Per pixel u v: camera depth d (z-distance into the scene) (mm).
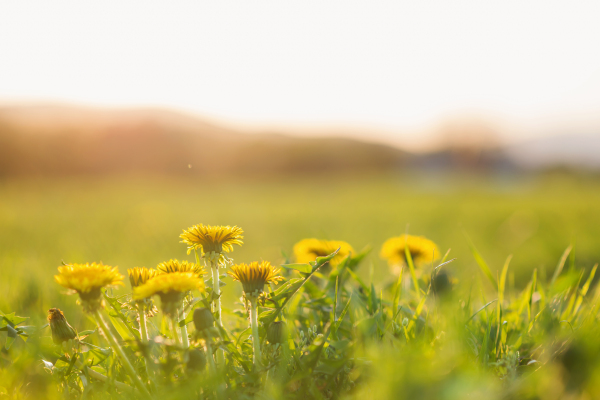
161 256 1569
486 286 1175
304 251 817
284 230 2527
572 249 778
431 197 5961
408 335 665
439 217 3209
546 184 8531
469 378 558
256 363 617
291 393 604
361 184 10898
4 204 4391
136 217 3232
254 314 621
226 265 640
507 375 610
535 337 683
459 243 2016
